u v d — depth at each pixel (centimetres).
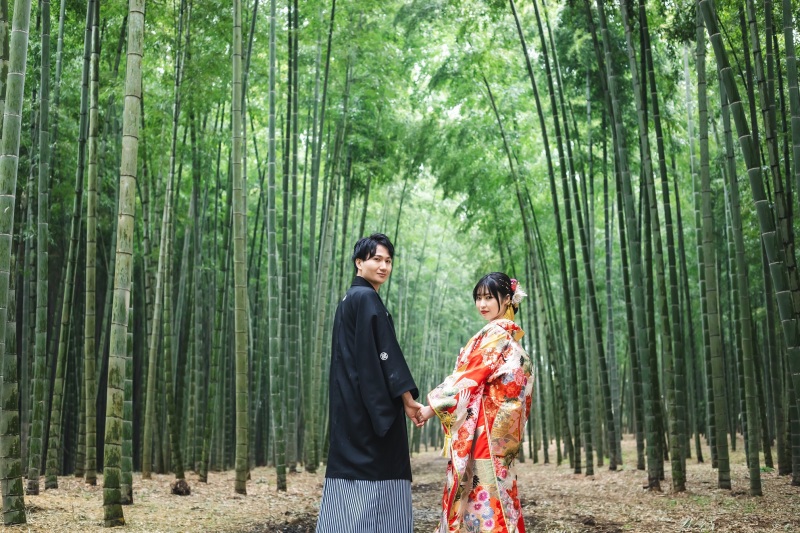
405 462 311
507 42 1081
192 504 673
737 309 936
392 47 1127
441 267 2256
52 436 687
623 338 1758
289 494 801
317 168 1074
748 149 509
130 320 732
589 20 827
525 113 1281
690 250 1474
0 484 491
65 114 906
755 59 614
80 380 1048
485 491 339
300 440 1373
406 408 318
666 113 1021
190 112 883
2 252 463
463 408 343
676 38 785
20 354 971
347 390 311
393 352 307
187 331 1172
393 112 1254
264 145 1320
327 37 1064
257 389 1238
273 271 883
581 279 1411
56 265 1062
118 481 529
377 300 316
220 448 1106
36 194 801
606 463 1177
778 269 502
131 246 531
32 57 770
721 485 676
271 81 890
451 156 1237
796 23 741
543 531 534
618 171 903
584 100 1136
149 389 859
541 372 1422
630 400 1919
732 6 702
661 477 777
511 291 366
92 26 641
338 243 1597
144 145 855
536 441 1443
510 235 1348
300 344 1212
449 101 1202
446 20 1077
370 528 300
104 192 1026
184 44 823
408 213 1838
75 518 539
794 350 496
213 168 1261
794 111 528
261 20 997
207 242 1190
